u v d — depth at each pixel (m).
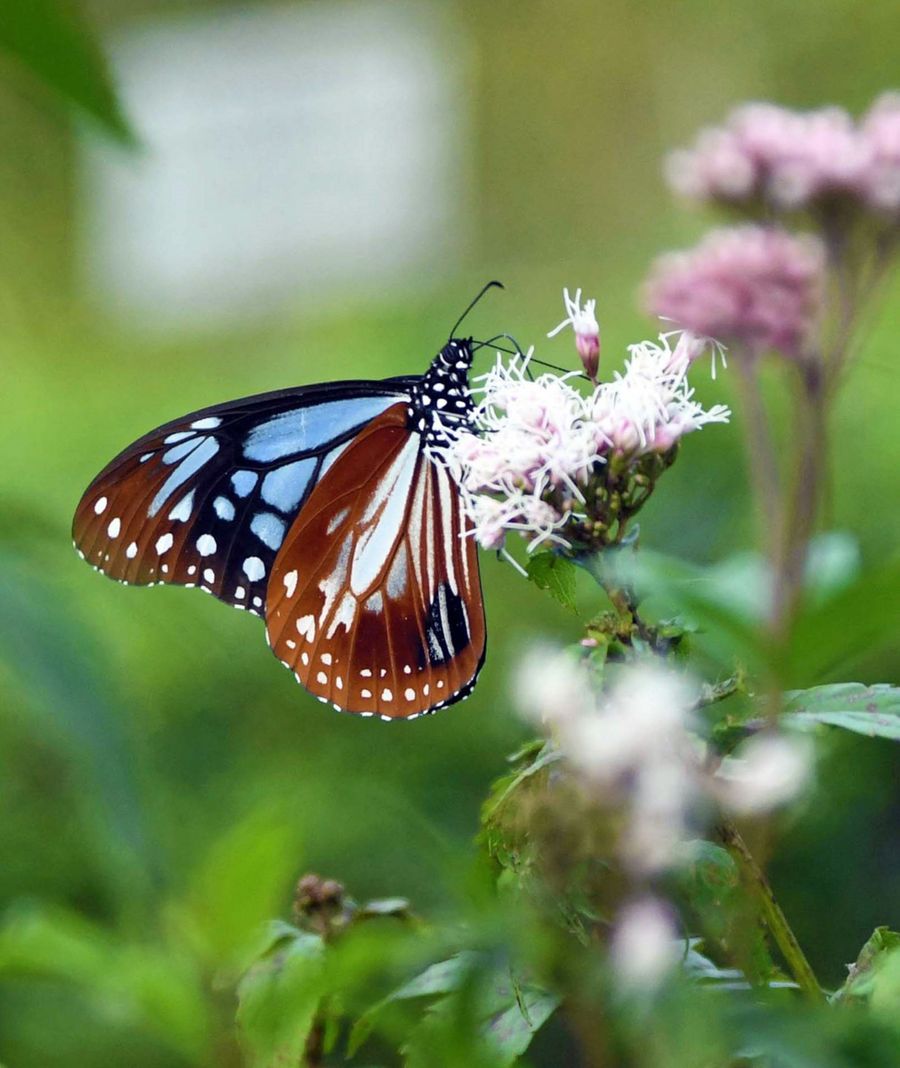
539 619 0.90
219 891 0.62
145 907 0.62
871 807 0.84
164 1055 0.84
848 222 0.61
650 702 0.52
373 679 0.73
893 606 0.45
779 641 0.47
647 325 0.94
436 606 0.72
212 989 0.63
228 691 0.91
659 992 0.48
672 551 0.87
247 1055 0.63
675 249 1.39
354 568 0.73
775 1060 0.52
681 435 0.64
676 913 0.61
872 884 0.84
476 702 0.90
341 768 0.89
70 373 1.71
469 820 0.88
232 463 0.73
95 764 0.47
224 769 0.90
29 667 0.47
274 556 0.73
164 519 0.72
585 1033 0.51
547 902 0.54
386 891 0.83
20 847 0.89
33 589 0.49
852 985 0.62
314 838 0.85
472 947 0.53
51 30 0.45
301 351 1.47
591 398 0.65
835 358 0.55
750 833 0.61
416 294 1.65
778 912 0.61
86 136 0.48
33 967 0.63
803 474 0.53
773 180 0.62
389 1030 0.63
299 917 0.64
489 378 0.66
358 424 0.72
